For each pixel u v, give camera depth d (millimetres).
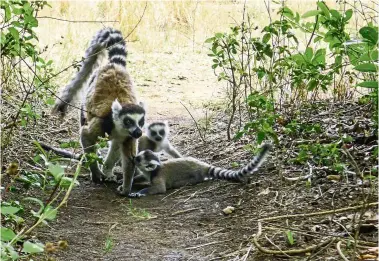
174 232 2371
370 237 2162
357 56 2686
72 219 2471
